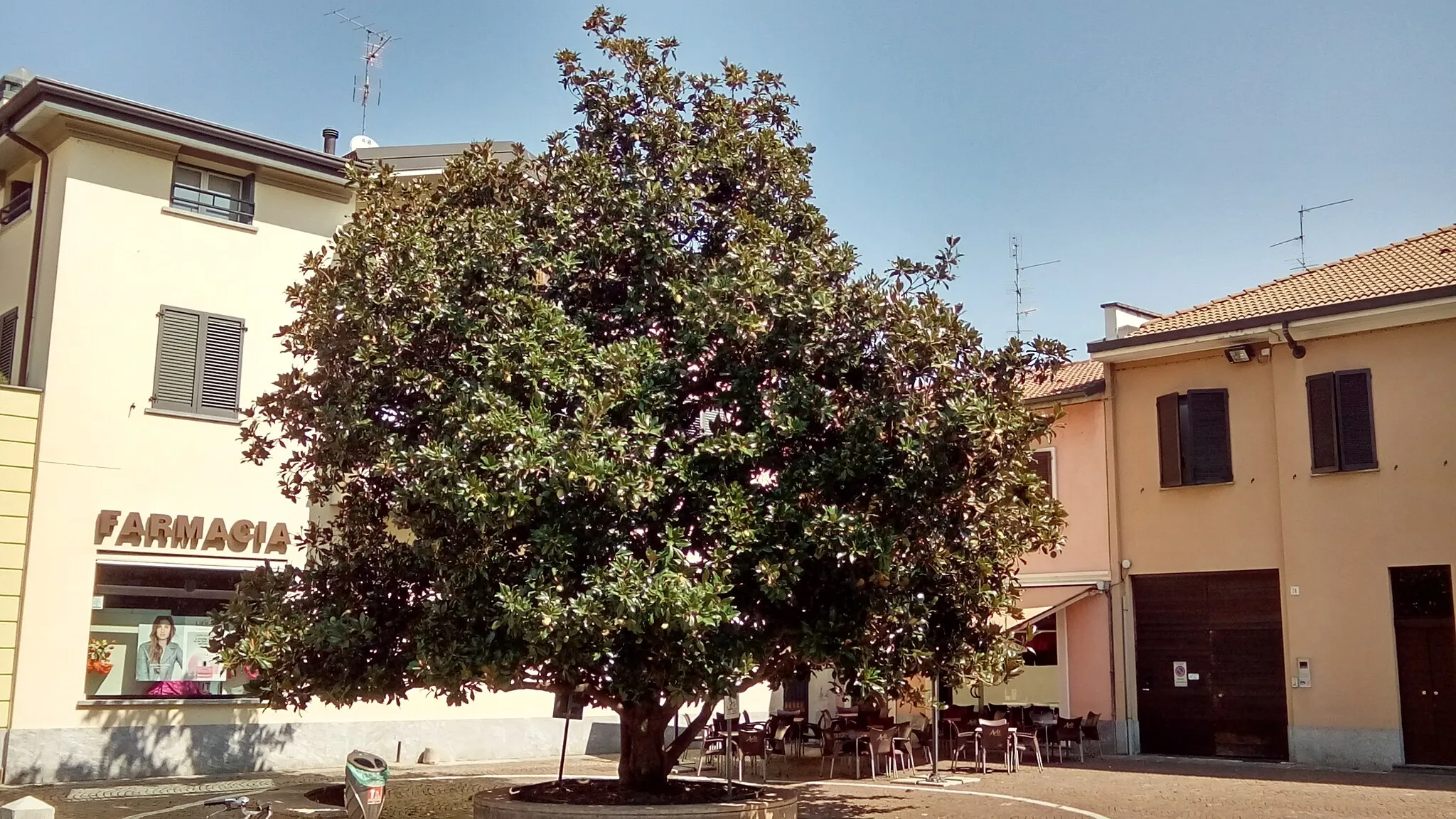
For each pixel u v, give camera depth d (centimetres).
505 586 977
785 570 1043
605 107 1289
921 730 2277
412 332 1128
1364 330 2155
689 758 2373
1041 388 2691
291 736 2033
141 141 1962
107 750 1827
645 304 1199
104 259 1912
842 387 1148
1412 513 2072
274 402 1215
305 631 1104
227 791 1681
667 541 1020
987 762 2255
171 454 1947
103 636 1850
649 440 1044
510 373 1064
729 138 1280
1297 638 2189
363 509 1223
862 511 1094
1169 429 2430
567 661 1024
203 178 2070
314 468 1241
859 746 2070
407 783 1862
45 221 1936
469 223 1172
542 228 1232
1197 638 2373
